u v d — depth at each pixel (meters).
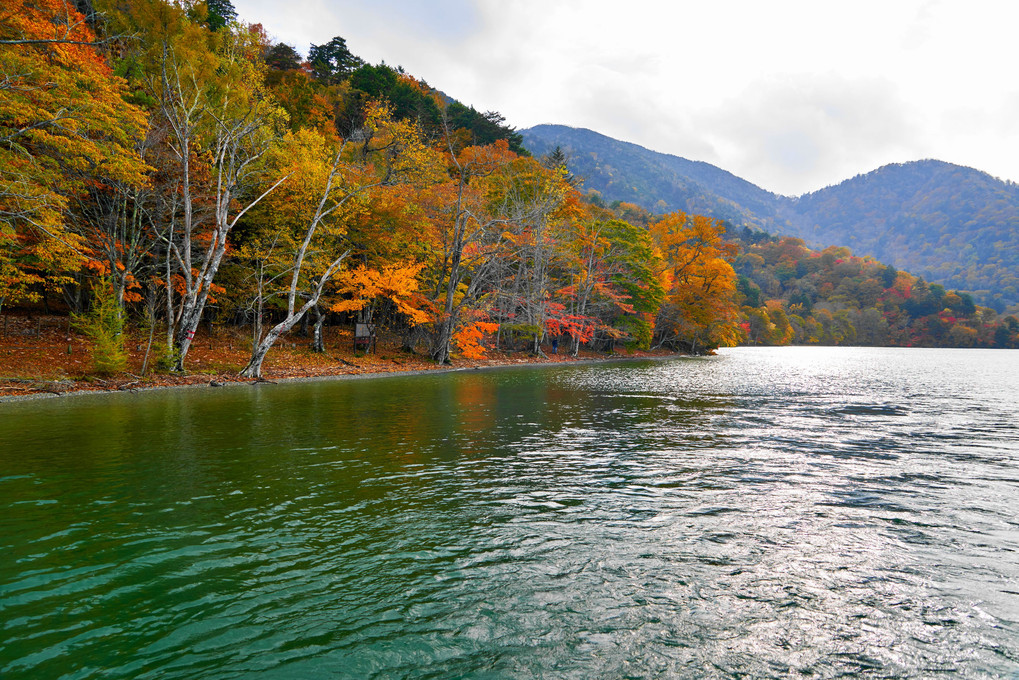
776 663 4.12
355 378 27.78
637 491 8.51
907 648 4.36
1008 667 4.11
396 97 59.19
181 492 8.11
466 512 7.42
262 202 30.03
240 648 4.23
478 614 4.77
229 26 26.58
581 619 4.71
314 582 5.33
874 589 5.34
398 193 34.44
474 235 37.72
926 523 7.23
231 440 11.93
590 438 12.88
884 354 91.25
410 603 4.95
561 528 6.86
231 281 31.23
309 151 29.38
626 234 58.41
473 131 70.56
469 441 12.25
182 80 24.83
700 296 71.06
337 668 3.98
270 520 7.02
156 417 14.67
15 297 23.45
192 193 26.61
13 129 18.66
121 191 23.03
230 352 29.81
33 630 4.41
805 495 8.44
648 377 33.22
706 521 7.18
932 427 15.43
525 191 51.09
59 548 6.04
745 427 14.89
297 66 59.56
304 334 38.00
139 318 30.38
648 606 4.95
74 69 19.20
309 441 11.97
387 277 32.41
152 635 4.38
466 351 40.97
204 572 5.51
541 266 49.69
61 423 13.56
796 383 30.33
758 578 5.54
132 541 6.27
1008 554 6.24
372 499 7.92
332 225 30.62
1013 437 13.84
